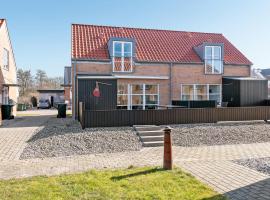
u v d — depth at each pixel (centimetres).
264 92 1914
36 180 583
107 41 2053
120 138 1070
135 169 672
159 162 771
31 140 1041
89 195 496
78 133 1111
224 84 2091
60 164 754
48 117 2048
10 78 2252
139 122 1269
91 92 1566
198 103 1731
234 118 1418
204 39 2427
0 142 1013
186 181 577
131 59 1942
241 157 837
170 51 2152
